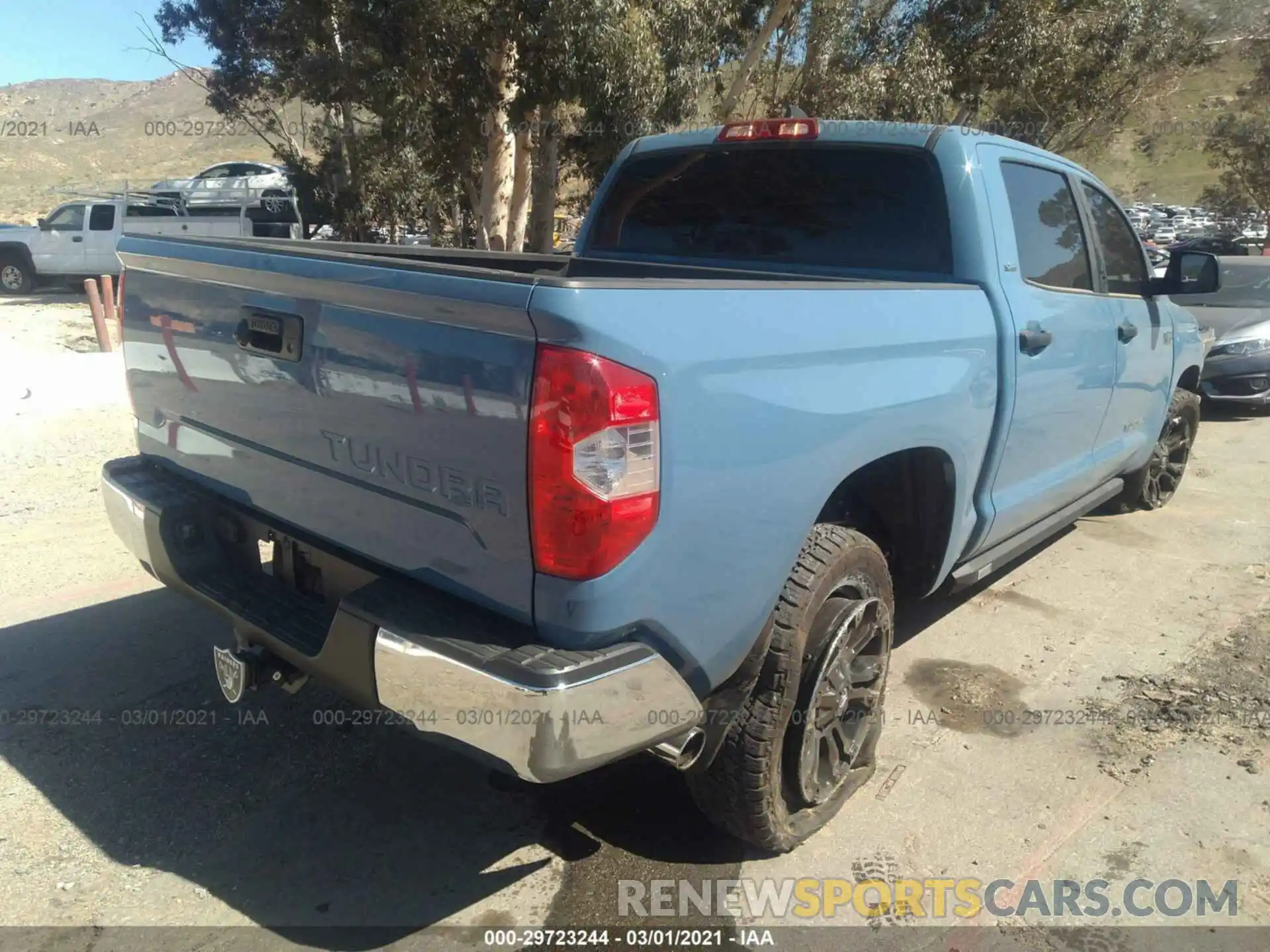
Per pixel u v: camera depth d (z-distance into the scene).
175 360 3.05
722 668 2.43
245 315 2.68
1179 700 3.85
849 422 2.62
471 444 2.11
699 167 4.21
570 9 12.12
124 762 3.33
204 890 2.72
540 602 2.08
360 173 21.98
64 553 5.28
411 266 2.19
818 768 2.97
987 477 3.59
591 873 2.82
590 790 3.23
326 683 2.46
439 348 2.14
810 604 2.64
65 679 3.89
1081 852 2.93
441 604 2.30
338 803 3.13
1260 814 3.12
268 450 2.73
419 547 2.32
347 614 2.32
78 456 7.24
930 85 17.27
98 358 11.70
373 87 14.06
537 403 1.97
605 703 2.08
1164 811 3.13
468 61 13.48
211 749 3.42
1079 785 3.27
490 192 15.97
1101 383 4.42
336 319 2.38
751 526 2.35
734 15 14.90
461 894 2.72
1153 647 4.35
